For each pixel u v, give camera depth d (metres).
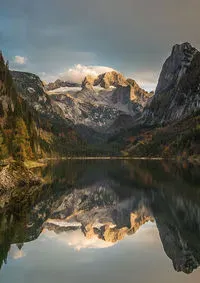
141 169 174.50
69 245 42.91
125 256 38.25
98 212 68.12
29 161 157.00
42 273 32.72
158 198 80.75
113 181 118.62
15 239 45.16
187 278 31.61
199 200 76.06
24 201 73.94
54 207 71.00
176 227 53.16
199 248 41.62
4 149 112.06
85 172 155.75
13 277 31.59
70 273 32.69
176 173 142.62
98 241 45.34
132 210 68.88
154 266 34.88
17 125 153.38
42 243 43.50
